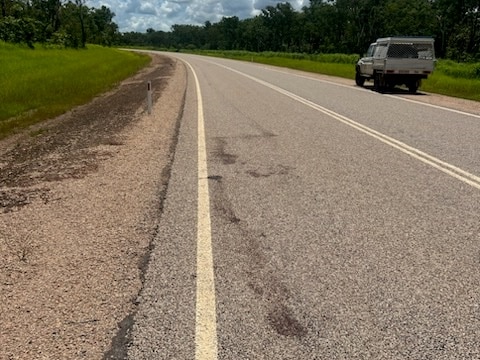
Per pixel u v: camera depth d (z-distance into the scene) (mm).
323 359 2469
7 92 16016
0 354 2512
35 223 4457
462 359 2465
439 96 16438
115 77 25641
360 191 5305
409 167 6340
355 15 91250
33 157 7605
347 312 2896
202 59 57375
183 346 2586
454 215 4547
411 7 80750
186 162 6750
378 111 12023
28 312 2924
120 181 5848
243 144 7949
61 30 56000
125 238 4059
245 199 5062
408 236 4047
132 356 2502
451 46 71688
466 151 7312
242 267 3502
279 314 2881
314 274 3379
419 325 2762
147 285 3246
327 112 11781
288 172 6141
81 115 12797
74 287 3227
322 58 54594
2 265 3574
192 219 4492
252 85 20281
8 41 40312
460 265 3512
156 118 11156
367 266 3496
